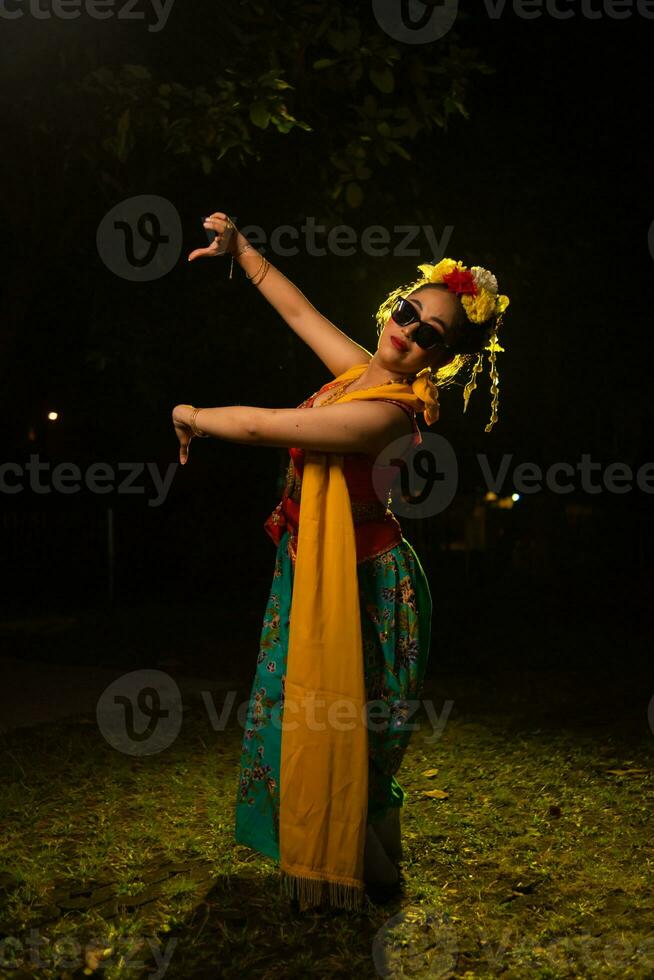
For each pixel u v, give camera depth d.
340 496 3.41
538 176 10.42
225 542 15.20
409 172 9.08
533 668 8.55
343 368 3.95
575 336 13.63
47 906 3.53
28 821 4.38
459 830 4.31
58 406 14.01
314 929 3.36
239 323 9.48
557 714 6.72
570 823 4.39
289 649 3.39
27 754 5.52
